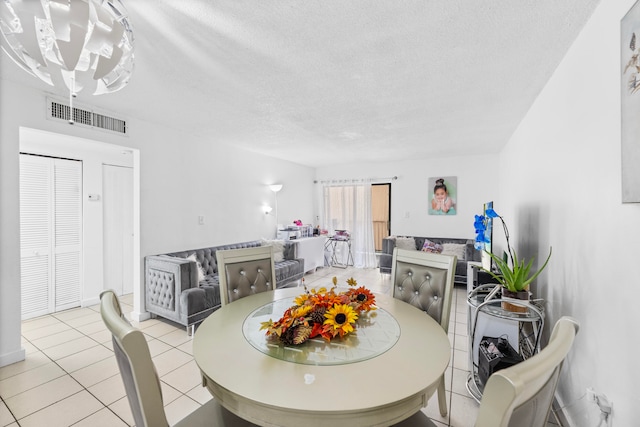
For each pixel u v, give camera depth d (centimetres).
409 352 112
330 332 119
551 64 201
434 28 163
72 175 368
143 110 299
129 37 130
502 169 477
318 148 482
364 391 89
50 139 312
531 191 274
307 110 297
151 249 340
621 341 121
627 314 117
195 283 308
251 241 498
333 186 680
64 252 362
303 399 85
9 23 103
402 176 608
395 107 288
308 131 379
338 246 674
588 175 152
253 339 123
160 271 311
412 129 368
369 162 628
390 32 167
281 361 106
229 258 205
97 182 392
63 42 104
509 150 408
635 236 112
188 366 231
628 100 110
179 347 263
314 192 705
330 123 343
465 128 361
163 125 351
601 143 139
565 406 168
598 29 143
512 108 287
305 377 96
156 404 80
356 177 654
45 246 346
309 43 177
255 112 304
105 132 295
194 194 396
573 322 77
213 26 160
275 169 570
